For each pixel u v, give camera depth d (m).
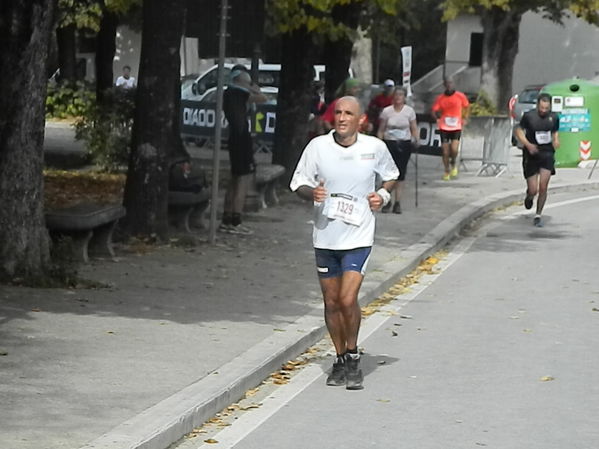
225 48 42.59
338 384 25.23
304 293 34.25
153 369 24.17
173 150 51.56
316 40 58.34
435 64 164.12
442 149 73.50
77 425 19.98
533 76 149.25
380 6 55.12
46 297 31.19
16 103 32.50
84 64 133.62
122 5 55.78
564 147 84.31
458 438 21.38
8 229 32.62
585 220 58.62
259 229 47.31
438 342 30.11
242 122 45.38
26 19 32.34
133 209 41.25
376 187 25.58
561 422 22.62
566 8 120.38
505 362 27.86
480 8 125.56
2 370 23.50
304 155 24.92
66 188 58.28
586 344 30.09
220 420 22.23
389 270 39.56
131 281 34.50
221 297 32.94
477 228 55.12
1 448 18.52
